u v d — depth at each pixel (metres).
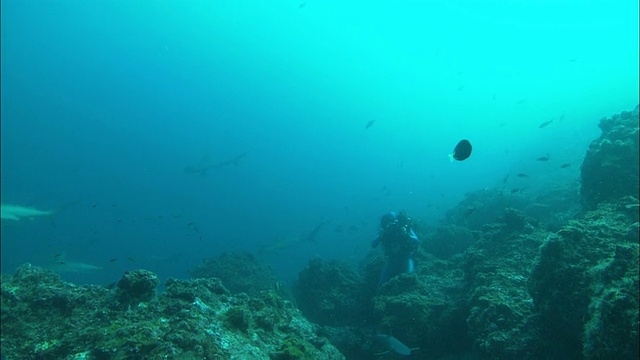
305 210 49.94
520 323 4.12
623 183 5.79
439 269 7.61
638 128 6.29
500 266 5.39
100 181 70.88
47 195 54.97
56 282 4.20
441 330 5.43
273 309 4.96
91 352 3.00
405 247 8.01
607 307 2.80
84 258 27.59
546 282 3.79
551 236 3.92
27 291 3.84
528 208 10.85
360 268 12.86
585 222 4.62
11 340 3.23
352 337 6.26
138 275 4.01
